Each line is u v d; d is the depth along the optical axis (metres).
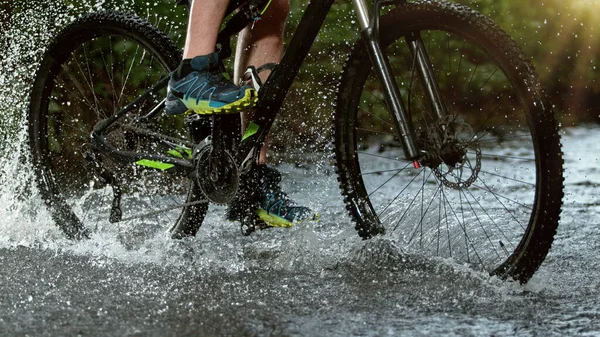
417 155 3.22
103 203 4.29
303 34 3.47
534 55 9.74
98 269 3.57
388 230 3.78
